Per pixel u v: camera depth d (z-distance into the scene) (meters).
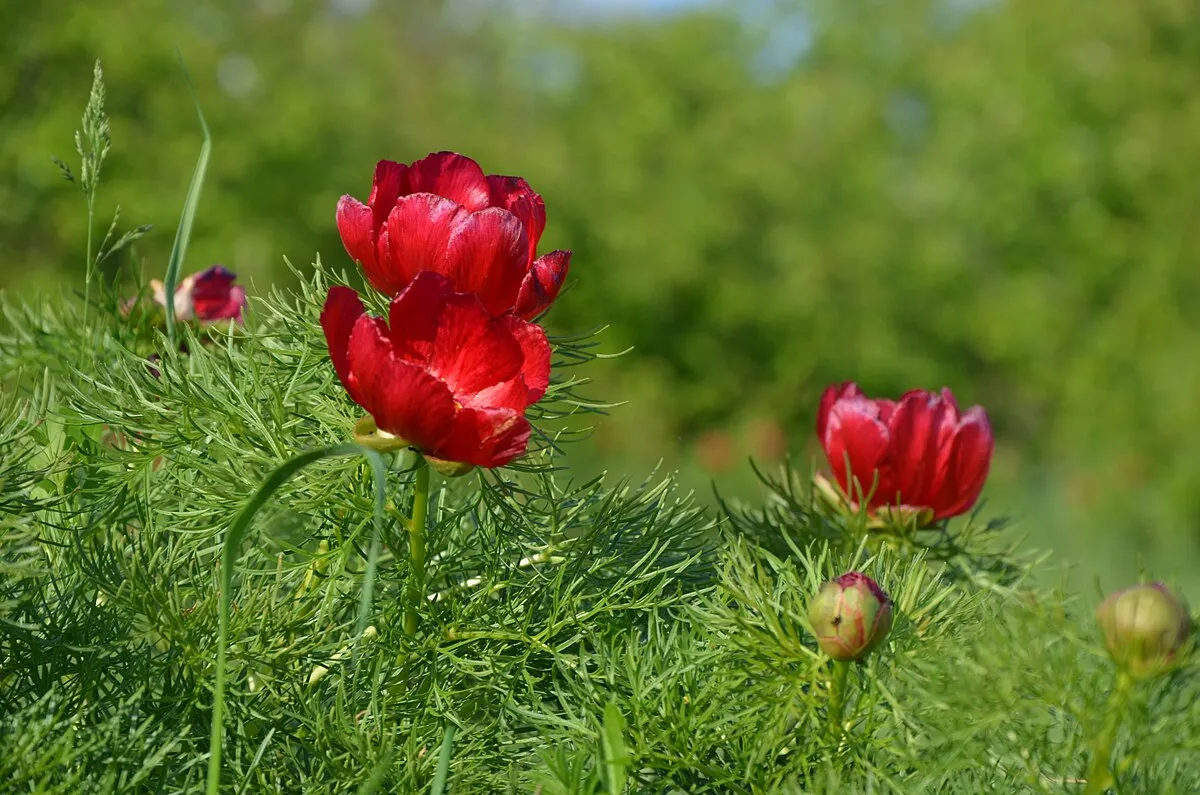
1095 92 6.87
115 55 5.42
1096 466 5.85
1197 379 5.85
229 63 6.15
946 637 0.94
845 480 1.07
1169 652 0.86
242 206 5.78
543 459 1.04
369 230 0.95
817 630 0.91
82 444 1.01
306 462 0.87
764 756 0.94
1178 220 6.66
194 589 0.97
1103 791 0.90
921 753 0.91
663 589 1.02
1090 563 3.78
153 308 1.10
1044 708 0.89
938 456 1.05
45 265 5.18
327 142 6.27
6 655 0.94
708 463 5.79
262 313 1.05
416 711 0.96
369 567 0.87
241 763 0.93
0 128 5.21
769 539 1.08
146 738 0.91
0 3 5.24
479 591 0.99
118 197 5.34
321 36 6.72
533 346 0.92
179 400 0.99
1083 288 6.83
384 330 0.93
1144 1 6.88
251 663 0.95
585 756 0.92
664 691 0.94
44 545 0.99
